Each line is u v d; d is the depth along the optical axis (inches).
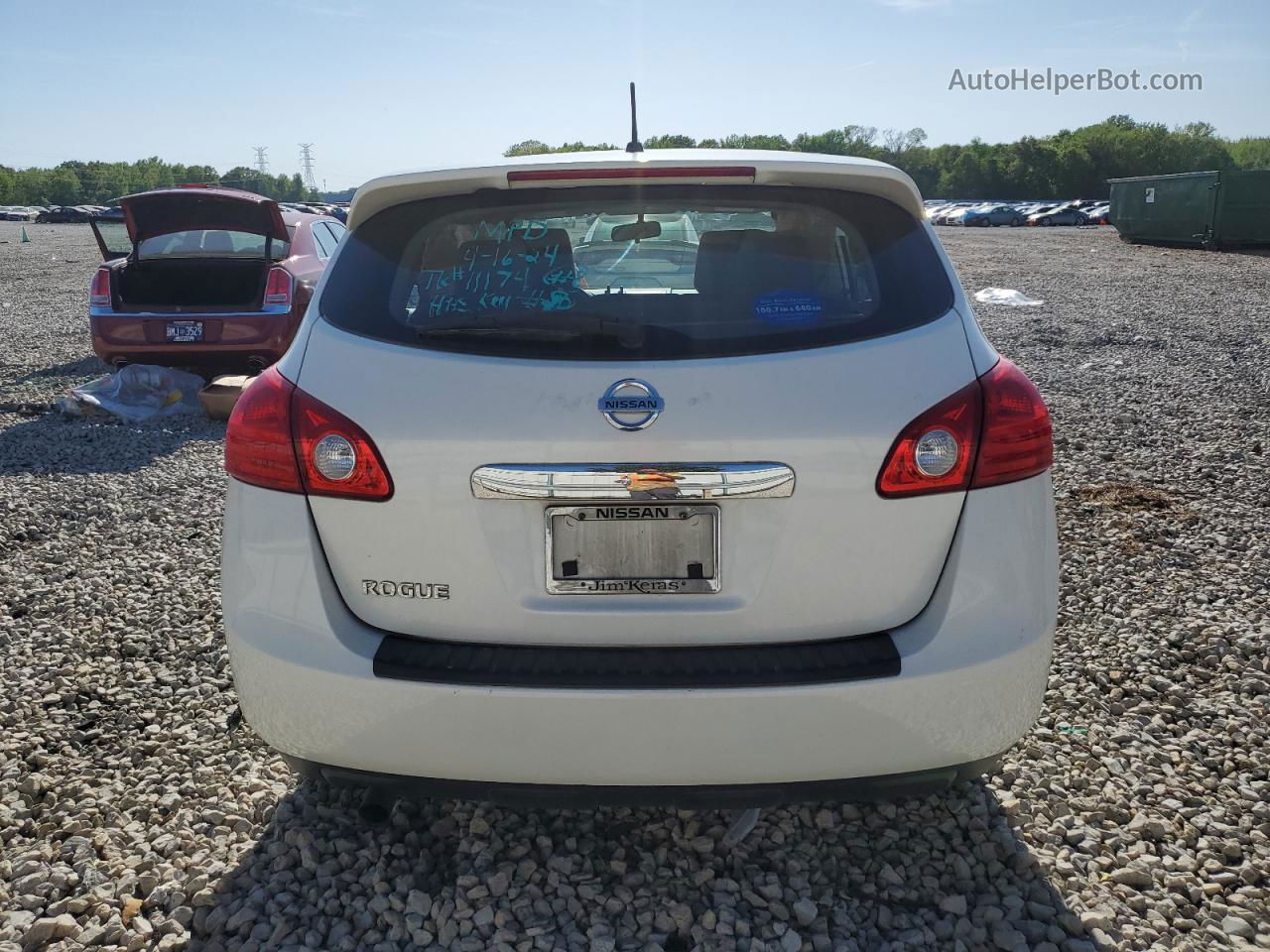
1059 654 148.9
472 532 82.2
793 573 82.0
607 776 81.9
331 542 84.7
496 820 107.2
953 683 81.4
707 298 85.4
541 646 83.4
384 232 91.6
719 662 81.3
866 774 83.0
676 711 79.6
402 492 82.4
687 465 80.4
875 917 93.7
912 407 82.1
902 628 83.5
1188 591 172.1
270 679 84.4
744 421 80.4
